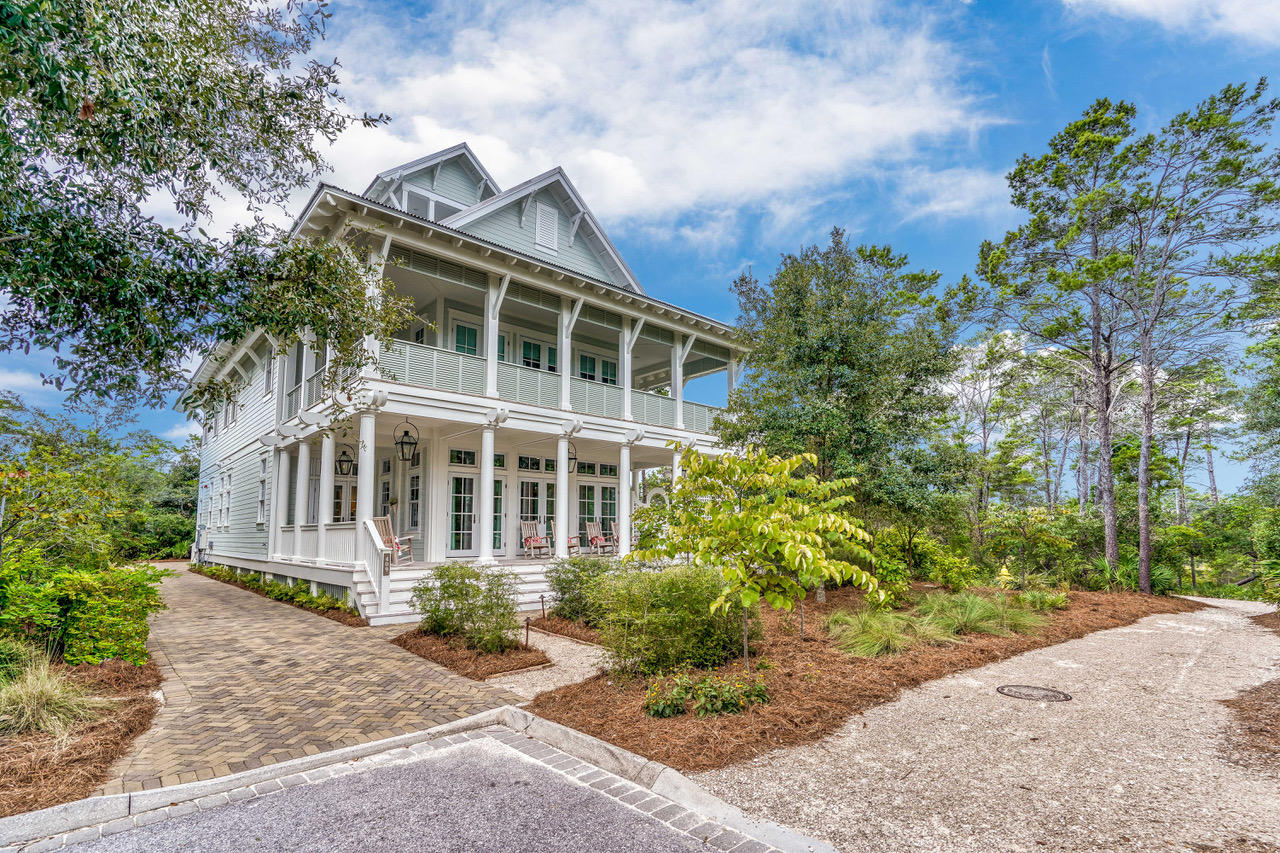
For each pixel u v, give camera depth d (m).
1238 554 21.14
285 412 13.59
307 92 5.46
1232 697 5.25
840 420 9.28
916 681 5.66
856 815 3.06
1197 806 3.10
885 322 9.96
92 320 4.52
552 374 12.41
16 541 6.03
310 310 5.50
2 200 3.88
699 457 5.18
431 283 11.71
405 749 4.21
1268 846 2.67
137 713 4.71
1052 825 2.92
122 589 6.12
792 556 4.30
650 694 4.64
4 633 5.36
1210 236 15.33
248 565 15.88
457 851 2.81
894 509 10.07
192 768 3.75
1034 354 19.38
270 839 2.95
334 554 10.62
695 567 5.85
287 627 8.84
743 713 4.49
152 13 4.21
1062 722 4.54
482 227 13.08
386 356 9.93
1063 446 24.33
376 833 3.00
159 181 4.97
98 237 4.29
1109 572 15.09
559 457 12.06
